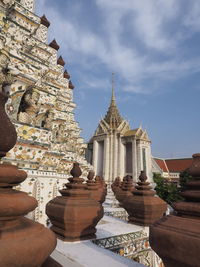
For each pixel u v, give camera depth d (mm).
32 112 8766
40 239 2096
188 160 54594
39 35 13609
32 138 7996
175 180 51156
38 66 10039
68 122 17422
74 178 6043
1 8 8672
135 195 7871
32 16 10641
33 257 1951
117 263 4195
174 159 57531
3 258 1766
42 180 8000
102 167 40500
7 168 2293
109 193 24984
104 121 42844
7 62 7699
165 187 38375
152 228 3158
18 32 9891
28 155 7766
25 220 2375
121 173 38812
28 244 1947
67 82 18797
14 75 8125
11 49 8617
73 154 13414
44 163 8781
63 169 12438
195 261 2559
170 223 3008
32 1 12594
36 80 9375
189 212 2988
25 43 10508
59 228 5598
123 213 11500
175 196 34750
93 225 5703
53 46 15758
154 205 7254
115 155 39281
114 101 48062
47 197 8023
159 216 7473
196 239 2568
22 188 7297
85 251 4758
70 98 18594
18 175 2363
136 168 37469
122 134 41125
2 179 2188
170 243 2795
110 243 5949
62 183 9039
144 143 40312
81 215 5289
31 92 8719
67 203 5426
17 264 1838
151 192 7762
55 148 11492
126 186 12969
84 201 5617
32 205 2316
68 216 5211
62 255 4566
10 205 2021
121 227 7203
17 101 8609
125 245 6309
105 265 4086
